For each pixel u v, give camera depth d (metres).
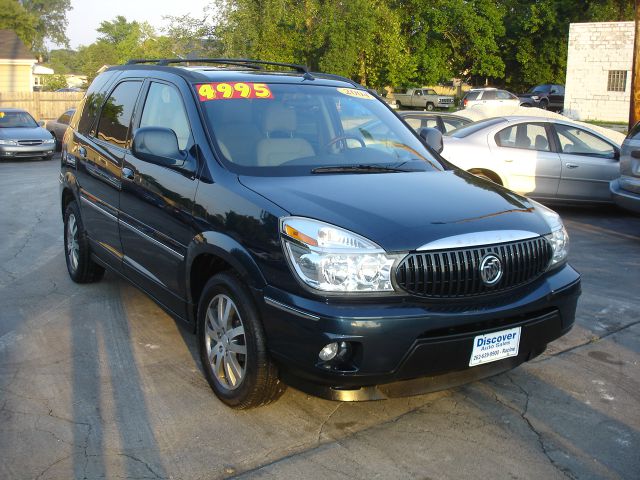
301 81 5.00
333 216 3.44
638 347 5.01
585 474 3.33
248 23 28.08
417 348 3.28
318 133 4.56
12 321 5.37
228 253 3.68
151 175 4.57
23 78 39.91
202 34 29.48
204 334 4.05
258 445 3.55
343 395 3.39
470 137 10.40
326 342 3.21
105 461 3.37
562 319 3.82
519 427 3.79
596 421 3.88
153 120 4.89
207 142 4.21
